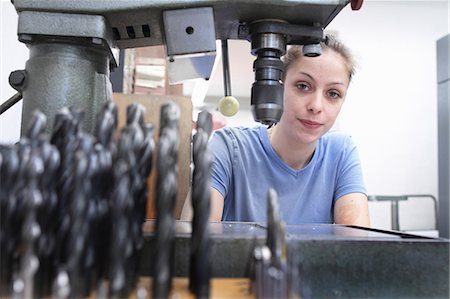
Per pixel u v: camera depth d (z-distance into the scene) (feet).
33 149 0.95
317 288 1.20
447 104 5.41
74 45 1.62
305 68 2.52
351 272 1.21
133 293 1.00
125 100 1.51
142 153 1.06
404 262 1.23
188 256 1.18
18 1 1.56
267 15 1.66
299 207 2.89
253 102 1.67
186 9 1.61
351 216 2.70
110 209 0.96
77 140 0.99
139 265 1.09
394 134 8.03
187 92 3.96
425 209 8.04
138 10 1.60
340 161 3.01
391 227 7.34
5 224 0.94
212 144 2.92
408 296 1.21
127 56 3.66
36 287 0.92
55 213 0.96
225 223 1.80
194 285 1.01
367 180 7.95
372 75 7.95
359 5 1.73
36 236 0.86
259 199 2.90
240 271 1.20
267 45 1.67
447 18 8.00
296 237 1.25
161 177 0.94
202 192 0.99
